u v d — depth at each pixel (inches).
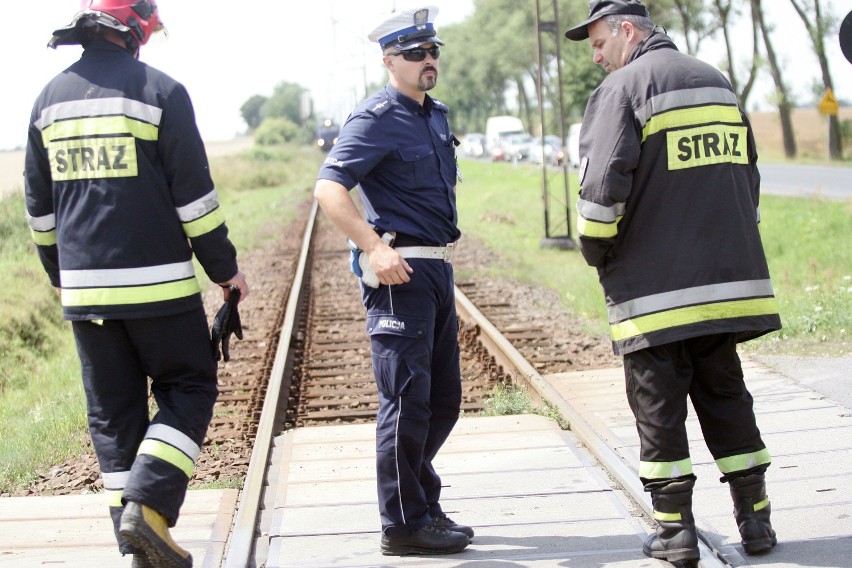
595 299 438.9
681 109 150.7
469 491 197.9
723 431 156.6
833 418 224.4
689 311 149.9
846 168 1585.9
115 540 178.9
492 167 2127.2
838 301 352.5
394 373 163.9
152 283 143.9
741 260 152.3
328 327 429.7
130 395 148.1
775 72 1931.6
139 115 142.9
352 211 160.6
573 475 202.8
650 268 151.4
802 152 2143.2
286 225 997.8
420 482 175.0
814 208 813.2
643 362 153.6
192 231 146.0
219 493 204.5
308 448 237.0
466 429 245.4
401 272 159.3
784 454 203.2
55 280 159.5
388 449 164.4
